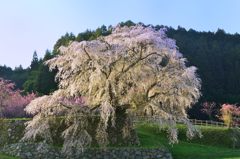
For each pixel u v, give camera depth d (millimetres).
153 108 33312
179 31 107062
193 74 33156
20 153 32438
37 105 32812
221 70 88562
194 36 107750
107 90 32938
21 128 34531
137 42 32688
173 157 37375
